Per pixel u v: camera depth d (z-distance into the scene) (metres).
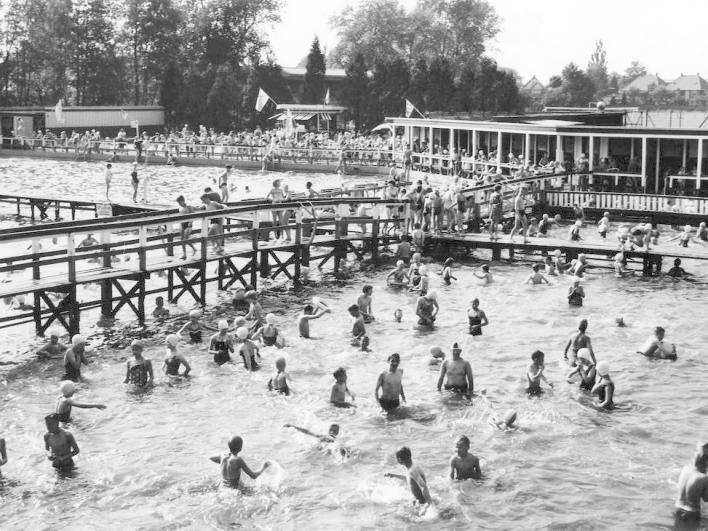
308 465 20.31
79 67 117.62
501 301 34.38
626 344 29.06
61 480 19.64
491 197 46.38
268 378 25.53
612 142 58.97
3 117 92.38
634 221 52.56
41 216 52.84
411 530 17.72
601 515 18.33
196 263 33.16
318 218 41.50
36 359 27.14
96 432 22.05
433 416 22.95
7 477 19.75
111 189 64.62
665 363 27.23
